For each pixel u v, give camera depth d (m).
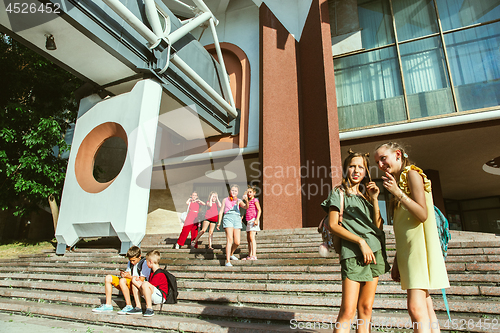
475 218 14.88
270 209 9.21
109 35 6.91
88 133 7.81
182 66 8.55
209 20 10.02
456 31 9.57
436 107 9.23
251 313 3.09
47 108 11.08
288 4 11.77
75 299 4.11
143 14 7.72
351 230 1.82
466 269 3.76
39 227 12.80
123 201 6.47
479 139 9.28
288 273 4.42
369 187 1.88
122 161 14.48
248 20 12.88
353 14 11.07
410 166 1.80
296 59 10.95
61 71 11.25
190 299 3.77
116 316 3.32
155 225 11.59
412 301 1.64
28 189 9.46
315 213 9.10
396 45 10.12
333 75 9.91
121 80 8.23
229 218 5.03
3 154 9.00
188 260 5.36
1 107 10.24
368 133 9.50
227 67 12.73
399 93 9.77
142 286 3.42
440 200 11.22
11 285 5.48
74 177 7.52
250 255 5.20
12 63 10.34
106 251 6.78
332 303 3.24
